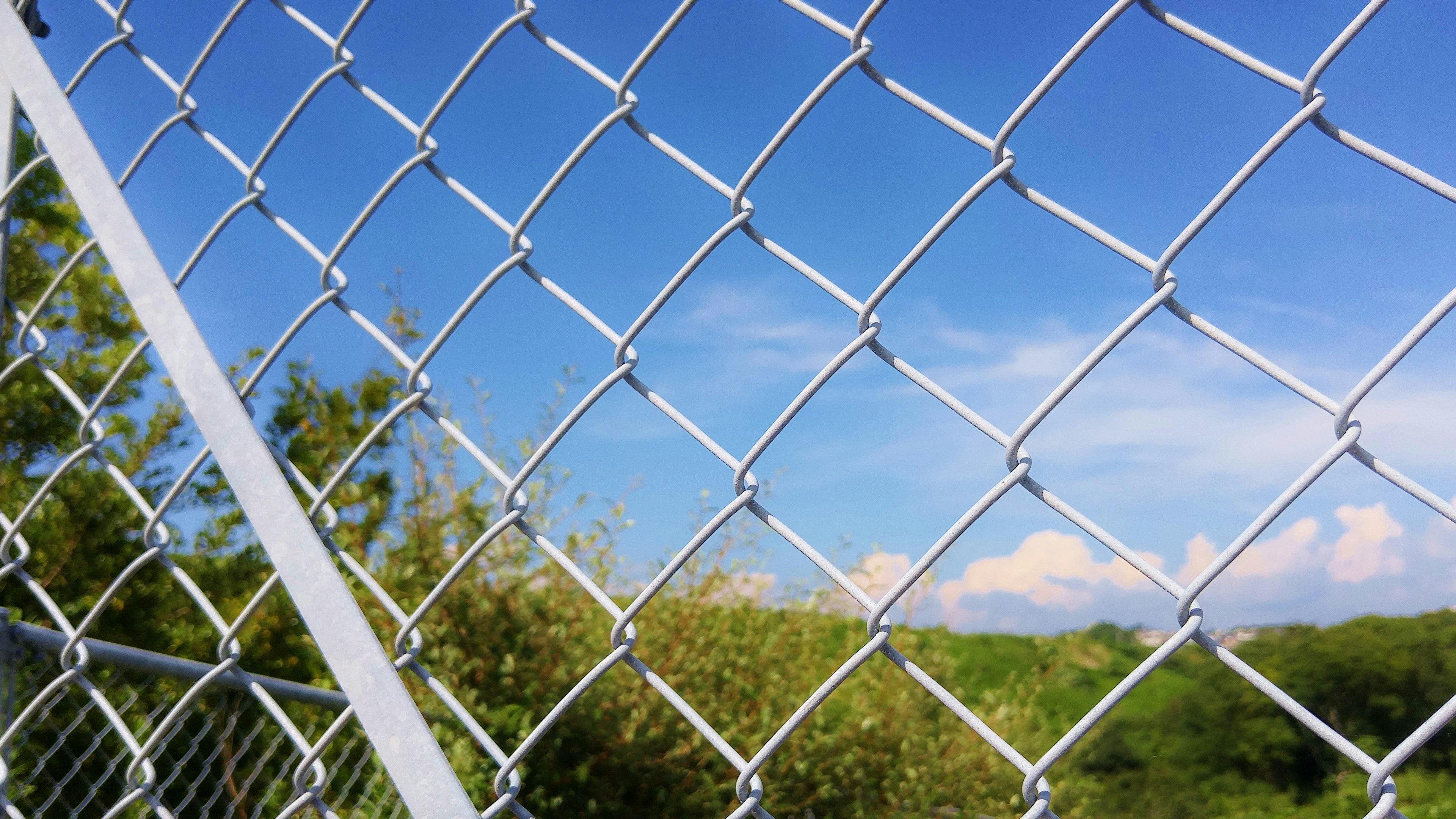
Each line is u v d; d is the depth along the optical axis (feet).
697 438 2.00
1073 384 1.67
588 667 11.00
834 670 12.75
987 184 1.77
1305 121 1.53
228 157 2.60
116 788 6.79
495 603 11.12
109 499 14.17
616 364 2.09
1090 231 1.70
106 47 2.86
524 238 2.23
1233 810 29.43
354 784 7.19
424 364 2.29
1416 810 28.32
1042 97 1.73
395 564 11.64
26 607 13.15
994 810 13.34
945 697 1.75
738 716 11.66
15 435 14.08
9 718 3.06
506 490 2.15
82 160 2.83
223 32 2.63
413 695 10.37
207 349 2.56
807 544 1.88
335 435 15.21
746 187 1.98
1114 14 1.66
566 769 10.61
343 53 2.46
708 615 12.07
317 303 2.45
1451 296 1.41
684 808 10.78
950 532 1.75
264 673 13.33
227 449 2.48
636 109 2.12
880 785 12.00
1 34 3.03
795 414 1.92
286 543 2.37
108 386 2.81
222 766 6.81
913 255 1.84
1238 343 1.59
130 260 2.71
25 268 14.42
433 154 2.35
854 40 1.89
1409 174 1.48
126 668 3.55
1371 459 1.47
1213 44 1.62
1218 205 1.59
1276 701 1.48
